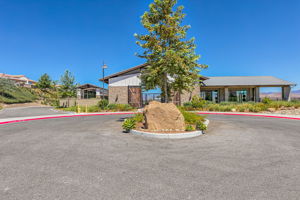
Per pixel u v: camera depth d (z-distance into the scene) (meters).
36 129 8.13
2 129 8.22
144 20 9.72
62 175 3.16
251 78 26.38
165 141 5.71
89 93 34.38
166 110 7.32
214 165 3.63
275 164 3.68
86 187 2.71
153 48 9.73
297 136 6.44
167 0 9.27
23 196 2.45
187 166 3.58
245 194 2.51
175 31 9.87
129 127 7.21
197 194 2.51
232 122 10.20
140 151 4.62
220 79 26.44
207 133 7.01
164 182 2.88
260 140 5.82
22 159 4.02
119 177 3.07
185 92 21.38
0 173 3.24
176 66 8.55
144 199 2.37
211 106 19.08
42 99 51.28
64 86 27.31
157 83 10.98
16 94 43.16
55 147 5.03
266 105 17.19
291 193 2.54
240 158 4.05
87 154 4.38
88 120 11.73
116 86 22.36
